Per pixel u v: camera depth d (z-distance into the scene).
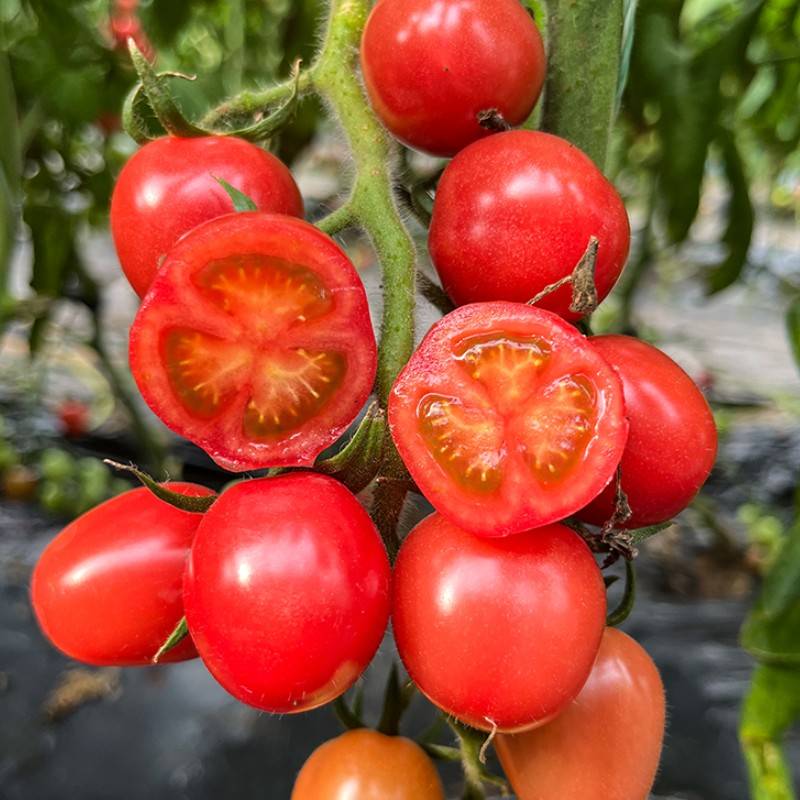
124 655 0.15
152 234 0.16
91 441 0.90
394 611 0.13
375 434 0.13
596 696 0.15
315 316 0.13
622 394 0.13
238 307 0.13
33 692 0.63
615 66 0.18
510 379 0.13
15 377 0.99
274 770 0.57
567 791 0.15
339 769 0.17
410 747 0.17
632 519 0.15
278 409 0.13
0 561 0.77
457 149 0.17
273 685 0.12
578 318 0.15
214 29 0.52
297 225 0.13
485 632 0.12
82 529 0.16
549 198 0.15
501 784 0.16
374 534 0.13
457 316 0.13
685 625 0.67
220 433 0.13
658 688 0.16
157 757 0.59
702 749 0.56
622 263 0.15
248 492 0.13
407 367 0.13
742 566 0.76
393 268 0.15
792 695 0.23
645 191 0.64
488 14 0.16
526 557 0.13
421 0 0.16
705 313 1.32
